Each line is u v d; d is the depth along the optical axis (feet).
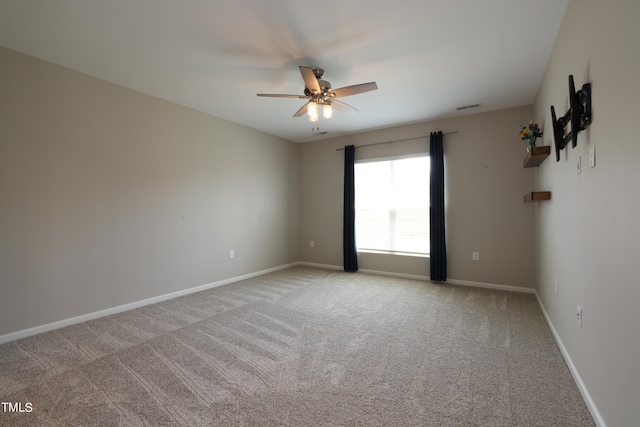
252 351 7.76
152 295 11.66
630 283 3.94
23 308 8.56
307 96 9.28
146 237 11.51
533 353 7.57
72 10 6.68
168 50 8.45
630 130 3.87
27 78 8.66
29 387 6.21
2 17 6.91
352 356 7.48
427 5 6.60
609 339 4.63
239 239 15.46
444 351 7.71
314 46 8.23
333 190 18.26
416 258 15.46
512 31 7.58
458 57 8.85
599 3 4.85
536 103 11.58
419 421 5.18
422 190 15.49
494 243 13.48
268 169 17.33
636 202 3.75
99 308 10.16
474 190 13.88
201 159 13.57
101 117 10.23
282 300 12.03
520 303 11.42
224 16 6.93
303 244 19.47
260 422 5.18
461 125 14.17
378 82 10.49
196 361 7.25
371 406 5.59
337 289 13.58
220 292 13.20
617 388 4.34
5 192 8.27
